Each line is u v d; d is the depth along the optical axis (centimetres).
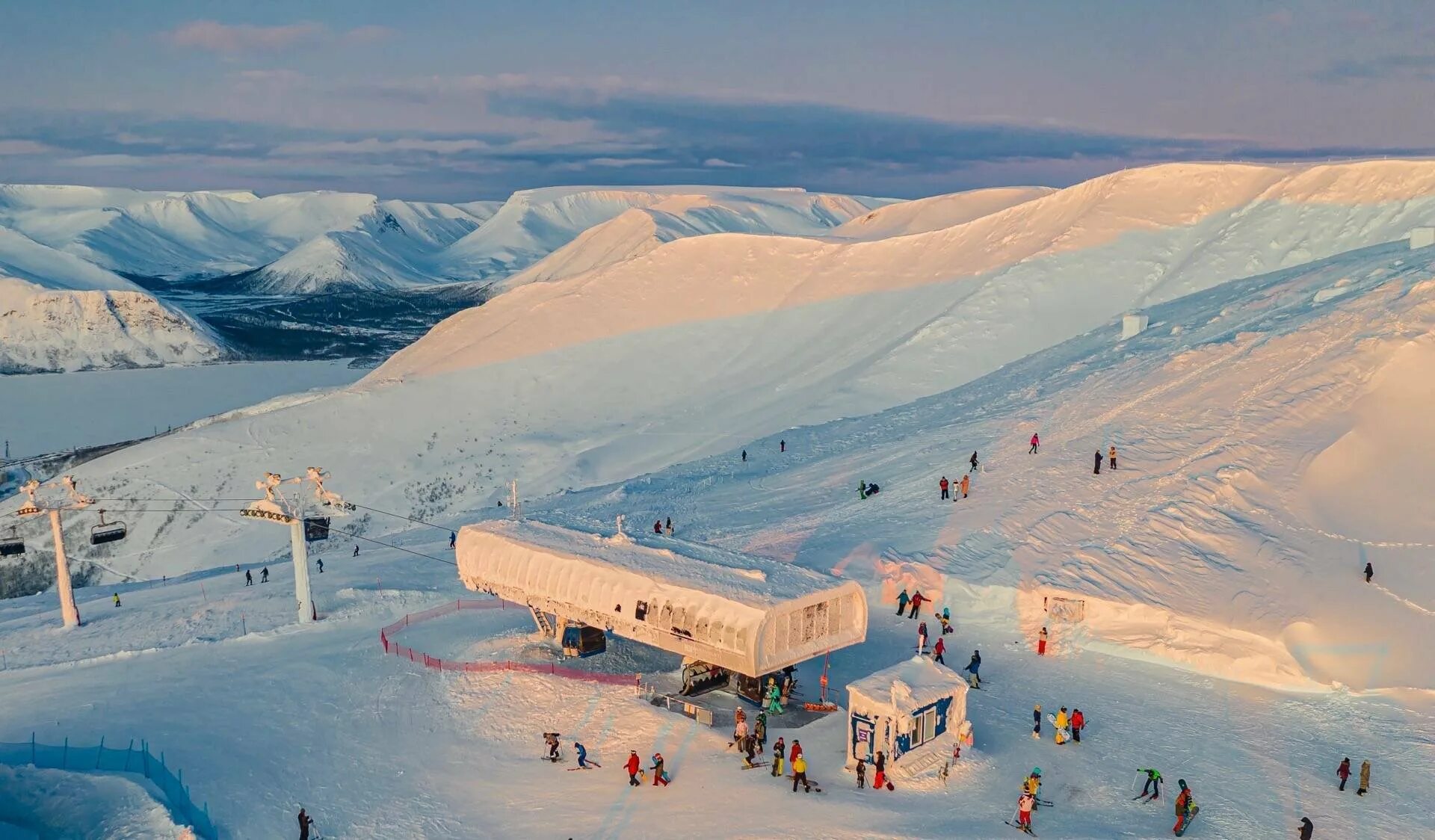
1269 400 5256
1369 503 4347
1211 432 5172
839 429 8031
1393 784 2838
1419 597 3759
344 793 3031
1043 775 2936
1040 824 2661
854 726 3008
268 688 3922
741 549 5081
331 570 6131
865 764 2964
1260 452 4812
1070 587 4038
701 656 3425
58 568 5200
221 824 2812
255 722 3591
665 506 6462
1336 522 4262
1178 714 3303
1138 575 4088
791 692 3569
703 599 3403
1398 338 5241
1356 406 4981
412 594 5350
